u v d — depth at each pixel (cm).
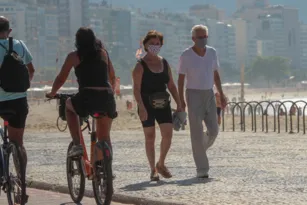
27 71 2634
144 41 3222
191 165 3944
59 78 2673
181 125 3256
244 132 7506
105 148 2575
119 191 2917
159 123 3247
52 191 3153
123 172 3631
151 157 3269
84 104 2623
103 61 2653
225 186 3033
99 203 2617
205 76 3378
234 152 4741
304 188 2938
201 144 3356
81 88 2642
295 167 3766
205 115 3403
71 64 2647
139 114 3225
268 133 7238
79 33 2644
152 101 3195
